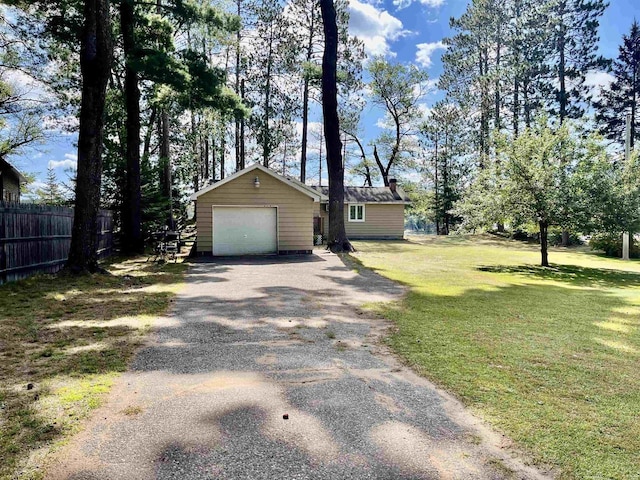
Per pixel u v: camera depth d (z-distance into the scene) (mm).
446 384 3383
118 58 14164
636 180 12594
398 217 26281
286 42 25188
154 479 2090
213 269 11250
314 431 2596
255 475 2137
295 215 15734
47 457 2262
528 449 2402
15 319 5367
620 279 10953
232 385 3324
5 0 11727
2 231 7848
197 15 13586
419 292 7969
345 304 6707
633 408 2949
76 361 3824
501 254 17234
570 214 12625
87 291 7516
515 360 3994
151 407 2902
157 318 5574
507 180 13430
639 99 26859
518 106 25031
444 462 2268
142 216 16734
